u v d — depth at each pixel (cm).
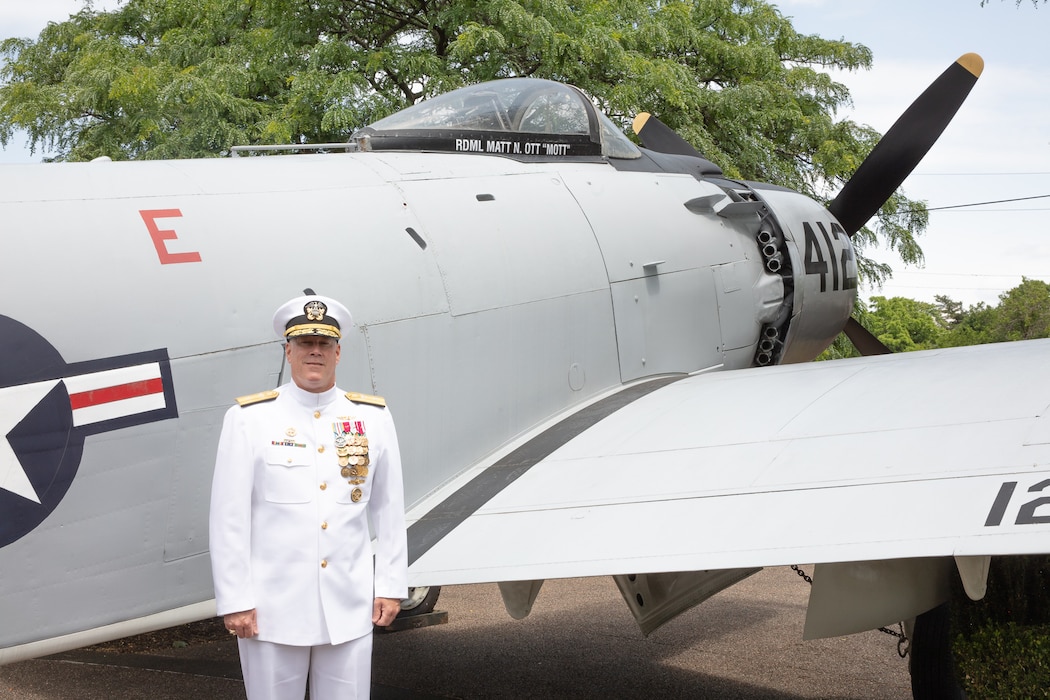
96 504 294
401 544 279
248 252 337
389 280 371
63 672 523
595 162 507
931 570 317
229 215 341
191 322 315
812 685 485
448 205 410
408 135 453
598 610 659
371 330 362
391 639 593
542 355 426
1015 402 296
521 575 290
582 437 388
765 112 1559
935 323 6328
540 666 527
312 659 269
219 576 257
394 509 279
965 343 3609
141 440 301
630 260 480
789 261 569
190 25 1588
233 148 441
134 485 301
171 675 520
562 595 709
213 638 616
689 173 565
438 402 382
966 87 646
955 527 245
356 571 270
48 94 1433
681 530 286
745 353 555
